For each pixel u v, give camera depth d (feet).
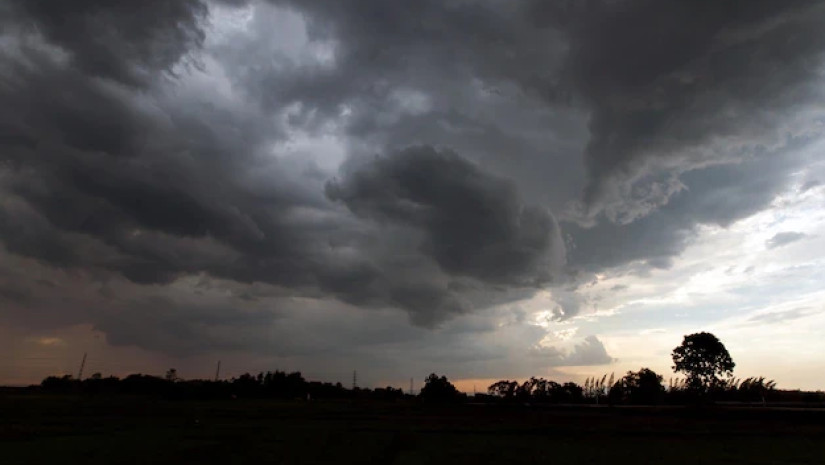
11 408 142.41
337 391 340.80
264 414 136.98
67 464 53.42
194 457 58.65
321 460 57.11
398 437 80.12
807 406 140.15
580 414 138.00
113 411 138.10
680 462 57.57
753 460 59.00
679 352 152.66
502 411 157.69
